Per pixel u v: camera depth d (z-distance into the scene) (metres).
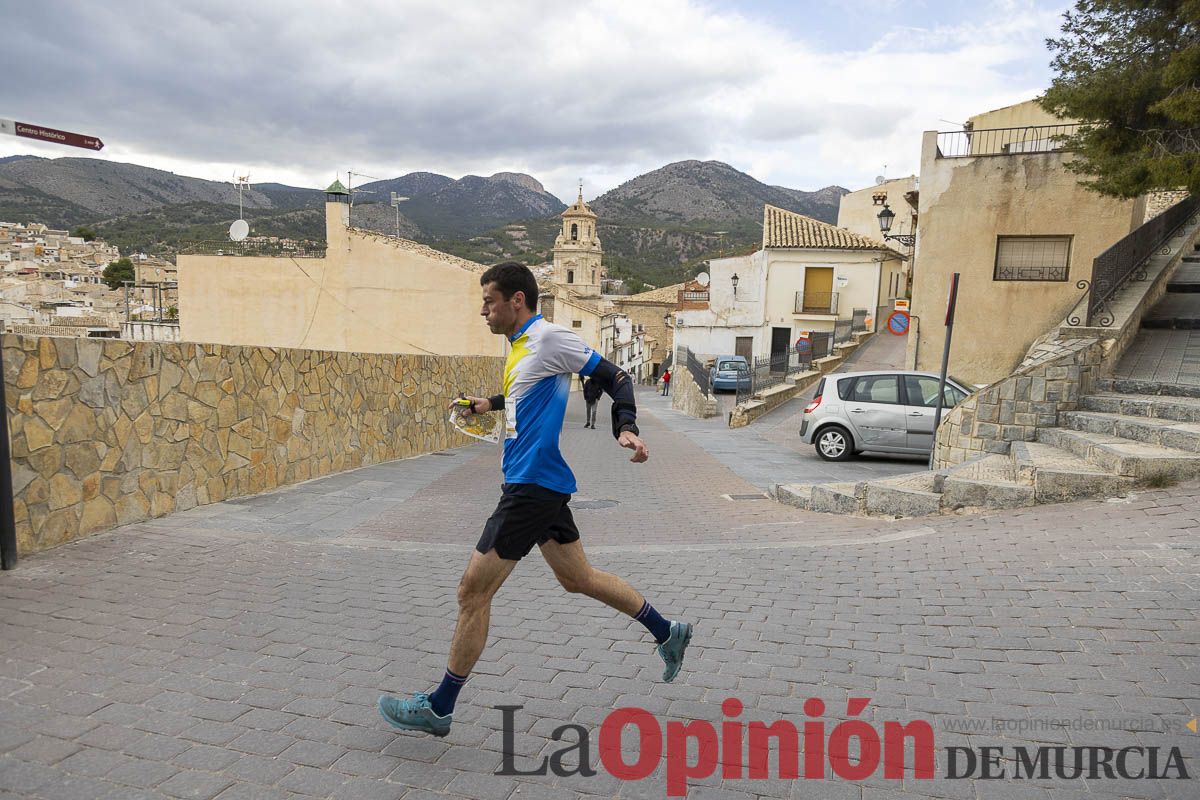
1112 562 4.86
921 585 4.86
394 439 12.32
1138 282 13.12
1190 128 11.41
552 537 3.02
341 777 2.67
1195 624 3.88
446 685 2.84
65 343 5.41
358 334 24.06
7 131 4.30
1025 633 3.96
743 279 37.88
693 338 38.66
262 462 8.27
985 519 6.45
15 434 5.01
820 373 28.28
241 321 24.42
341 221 23.94
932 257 16.80
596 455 14.55
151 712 3.08
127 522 6.11
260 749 2.83
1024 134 20.31
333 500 8.05
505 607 4.56
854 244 35.94
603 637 4.09
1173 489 6.14
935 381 13.07
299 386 9.08
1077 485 6.41
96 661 3.52
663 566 5.58
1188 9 10.71
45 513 5.26
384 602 4.59
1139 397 8.91
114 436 5.95
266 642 3.86
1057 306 16.03
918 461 13.37
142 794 2.52
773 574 5.31
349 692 3.34
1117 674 3.45
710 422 24.64
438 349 23.70
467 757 2.83
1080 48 12.40
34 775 2.59
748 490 10.05
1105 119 12.21
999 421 9.64
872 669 3.63
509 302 2.99
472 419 3.34
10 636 3.73
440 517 7.61
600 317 48.56
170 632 3.92
